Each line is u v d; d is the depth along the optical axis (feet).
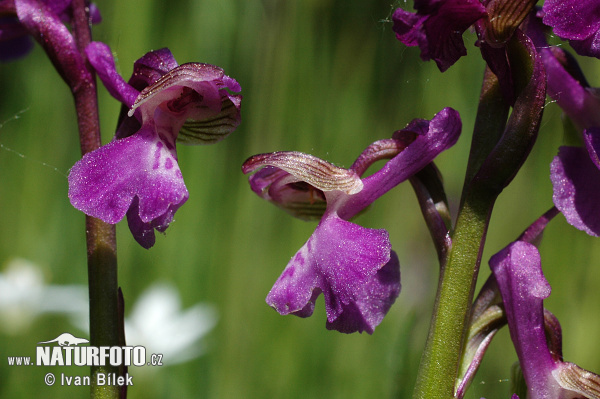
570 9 0.73
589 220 0.74
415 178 0.76
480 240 0.74
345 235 0.75
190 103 0.75
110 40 1.30
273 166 0.77
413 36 0.73
